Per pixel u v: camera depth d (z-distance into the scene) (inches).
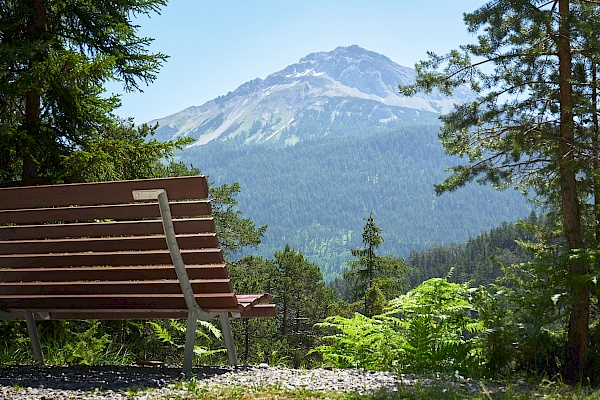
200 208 164.2
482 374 221.1
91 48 382.9
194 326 178.1
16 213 177.2
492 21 295.7
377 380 175.2
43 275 186.9
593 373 251.3
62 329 287.1
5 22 344.5
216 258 170.7
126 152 365.4
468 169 310.5
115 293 184.7
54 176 341.1
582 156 281.1
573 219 279.4
